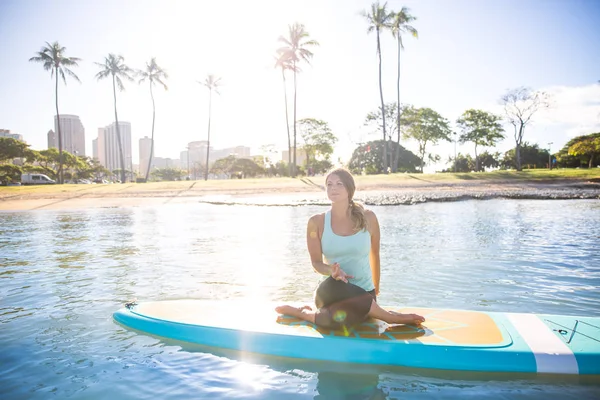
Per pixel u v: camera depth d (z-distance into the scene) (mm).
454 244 7777
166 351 3164
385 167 40656
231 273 5758
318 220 3447
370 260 3715
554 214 12953
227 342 3240
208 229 10984
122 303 4387
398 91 41781
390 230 9797
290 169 43969
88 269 6094
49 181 58562
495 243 7809
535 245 7508
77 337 3451
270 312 3779
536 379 2689
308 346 3098
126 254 7320
